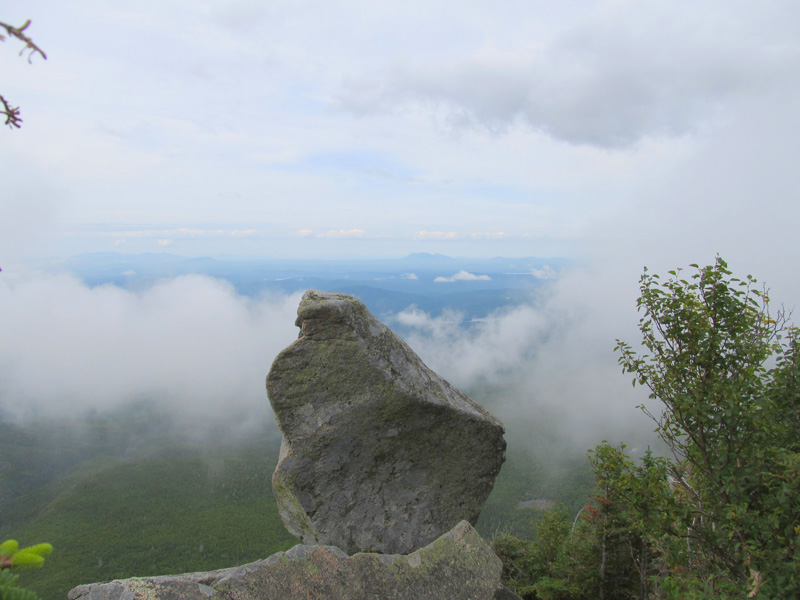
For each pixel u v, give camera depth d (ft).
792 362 24.99
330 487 29.07
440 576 21.72
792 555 21.16
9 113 8.34
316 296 31.09
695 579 23.67
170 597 17.51
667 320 25.54
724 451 24.93
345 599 19.17
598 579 59.57
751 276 24.89
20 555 8.40
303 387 29.55
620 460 29.07
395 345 31.58
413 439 30.22
